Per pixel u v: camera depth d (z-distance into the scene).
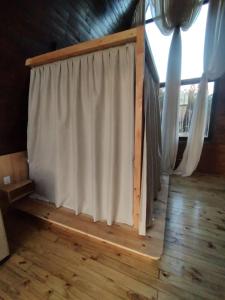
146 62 1.67
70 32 2.55
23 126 2.22
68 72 1.79
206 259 1.49
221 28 3.00
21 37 1.91
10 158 2.09
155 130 2.29
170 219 2.07
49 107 1.99
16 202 2.17
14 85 1.99
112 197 1.67
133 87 1.46
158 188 2.56
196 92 3.48
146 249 1.44
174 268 1.40
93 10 2.94
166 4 3.25
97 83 1.61
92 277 1.32
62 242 1.70
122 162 1.67
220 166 3.58
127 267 1.41
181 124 3.78
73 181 1.91
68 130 1.89
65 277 1.32
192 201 2.50
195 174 3.63
